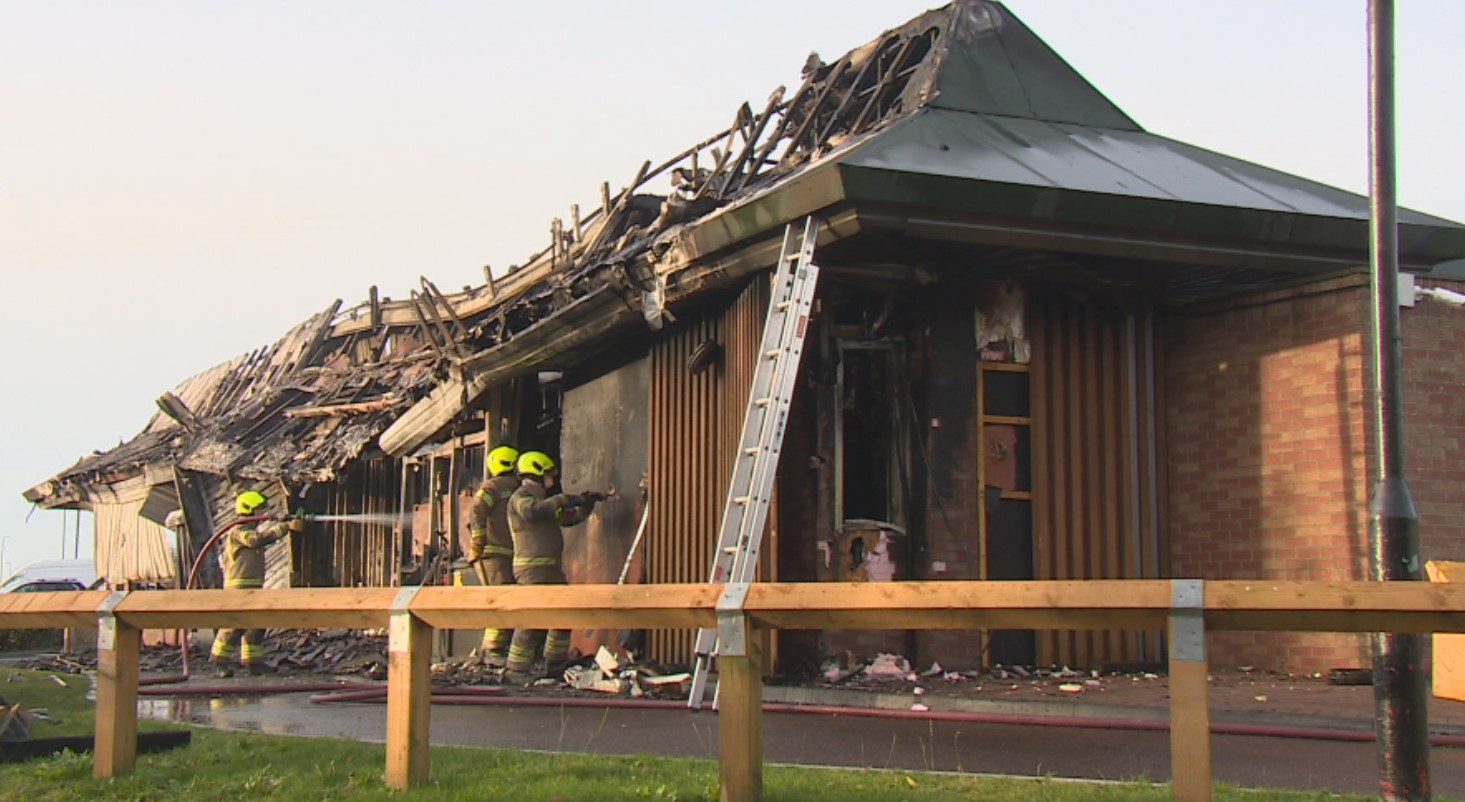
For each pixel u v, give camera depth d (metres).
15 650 24.02
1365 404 12.44
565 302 15.27
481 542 14.83
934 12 14.27
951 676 12.55
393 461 21.80
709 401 13.57
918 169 10.98
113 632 6.80
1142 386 13.85
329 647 19.28
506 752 7.70
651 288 13.52
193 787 6.68
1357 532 12.39
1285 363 13.06
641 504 15.20
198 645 22.92
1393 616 4.58
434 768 6.87
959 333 13.12
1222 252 12.09
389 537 21.48
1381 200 6.41
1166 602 4.80
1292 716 9.54
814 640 12.67
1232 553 13.27
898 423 13.12
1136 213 11.57
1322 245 12.34
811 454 12.81
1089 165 12.28
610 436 16.03
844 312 13.25
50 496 33.00
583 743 9.00
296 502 22.30
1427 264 12.78
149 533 27.16
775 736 9.15
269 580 22.88
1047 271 13.04
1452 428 12.74
